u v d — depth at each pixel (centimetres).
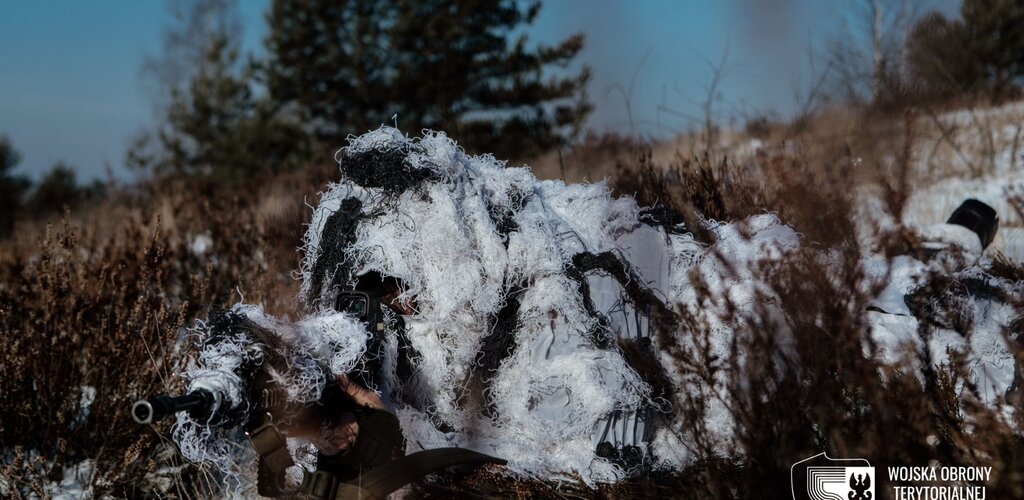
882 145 468
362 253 250
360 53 1941
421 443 256
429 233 248
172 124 2555
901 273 298
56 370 314
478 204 256
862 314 248
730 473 241
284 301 372
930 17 724
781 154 448
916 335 277
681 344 258
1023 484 214
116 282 389
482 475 255
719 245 278
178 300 465
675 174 518
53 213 1415
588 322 254
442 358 254
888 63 595
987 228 344
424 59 1859
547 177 605
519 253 255
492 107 1791
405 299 255
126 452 295
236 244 526
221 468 259
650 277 272
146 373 312
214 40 2650
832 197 310
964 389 270
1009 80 979
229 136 2231
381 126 262
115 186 1206
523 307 256
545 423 255
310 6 1989
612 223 274
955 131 761
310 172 916
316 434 234
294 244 496
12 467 293
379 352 250
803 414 230
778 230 282
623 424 254
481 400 260
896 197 350
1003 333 261
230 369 219
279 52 2045
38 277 374
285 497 242
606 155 646
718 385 257
